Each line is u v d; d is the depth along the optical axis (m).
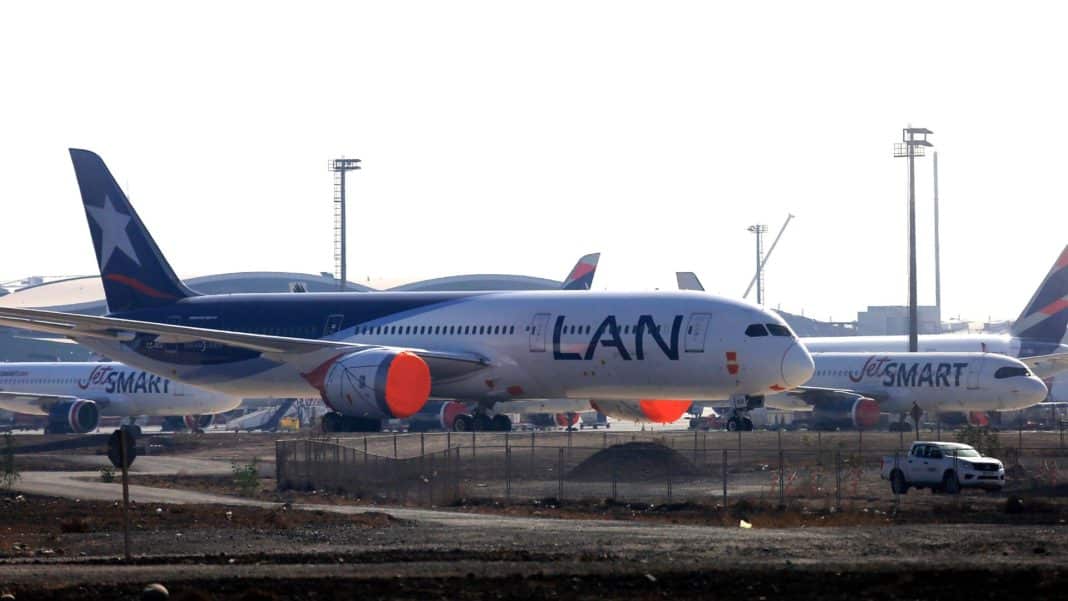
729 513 107.38
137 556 80.00
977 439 156.62
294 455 142.88
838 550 79.88
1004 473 134.88
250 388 199.75
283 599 61.06
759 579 65.88
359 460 148.12
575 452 157.38
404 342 188.50
